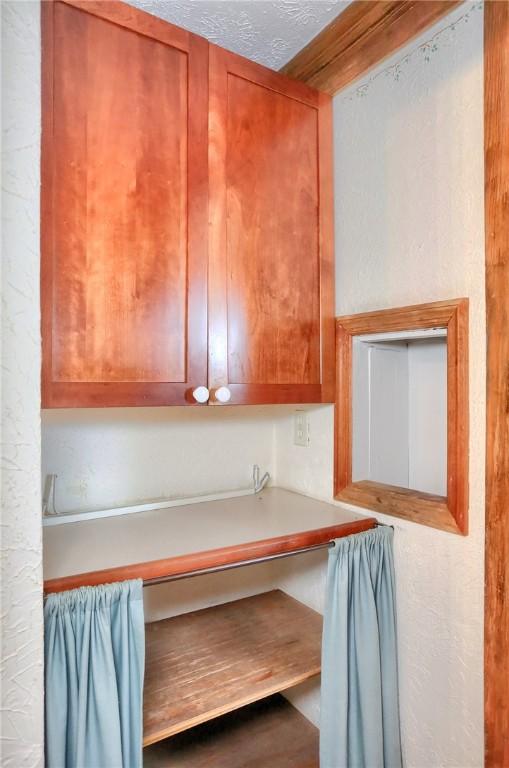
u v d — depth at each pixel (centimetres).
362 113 132
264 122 123
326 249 137
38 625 76
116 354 99
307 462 156
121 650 86
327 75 137
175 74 107
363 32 123
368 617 117
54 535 113
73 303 94
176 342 107
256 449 169
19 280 76
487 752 99
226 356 115
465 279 106
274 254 125
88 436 135
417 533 117
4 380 74
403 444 154
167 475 149
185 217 109
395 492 126
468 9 104
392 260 124
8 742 74
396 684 121
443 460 146
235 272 117
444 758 110
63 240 93
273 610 154
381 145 126
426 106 114
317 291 135
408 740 119
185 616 149
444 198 110
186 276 108
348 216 137
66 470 131
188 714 102
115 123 99
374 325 128
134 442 143
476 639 103
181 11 118
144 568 93
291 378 129
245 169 119
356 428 141
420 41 115
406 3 112
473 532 104
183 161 108
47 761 78
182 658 125
